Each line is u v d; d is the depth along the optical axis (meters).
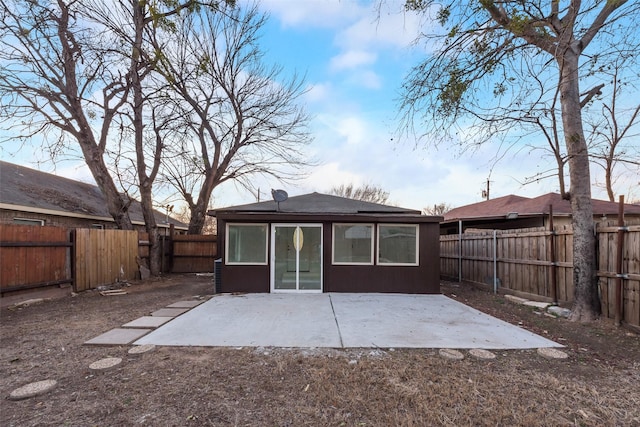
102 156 11.47
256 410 2.75
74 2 9.80
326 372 3.47
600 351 4.19
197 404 2.83
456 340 4.54
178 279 11.64
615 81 5.38
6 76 9.23
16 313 6.16
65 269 8.10
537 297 7.29
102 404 2.81
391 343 4.40
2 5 8.58
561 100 6.04
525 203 12.89
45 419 2.59
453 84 5.47
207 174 15.44
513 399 2.93
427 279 8.56
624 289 5.19
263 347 4.23
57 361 3.75
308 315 5.99
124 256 10.48
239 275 8.62
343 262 8.66
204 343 4.37
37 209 10.49
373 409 2.77
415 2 5.04
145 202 12.04
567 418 2.64
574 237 5.89
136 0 10.86
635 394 3.03
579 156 5.82
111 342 4.35
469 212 15.59
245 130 16.48
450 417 2.65
